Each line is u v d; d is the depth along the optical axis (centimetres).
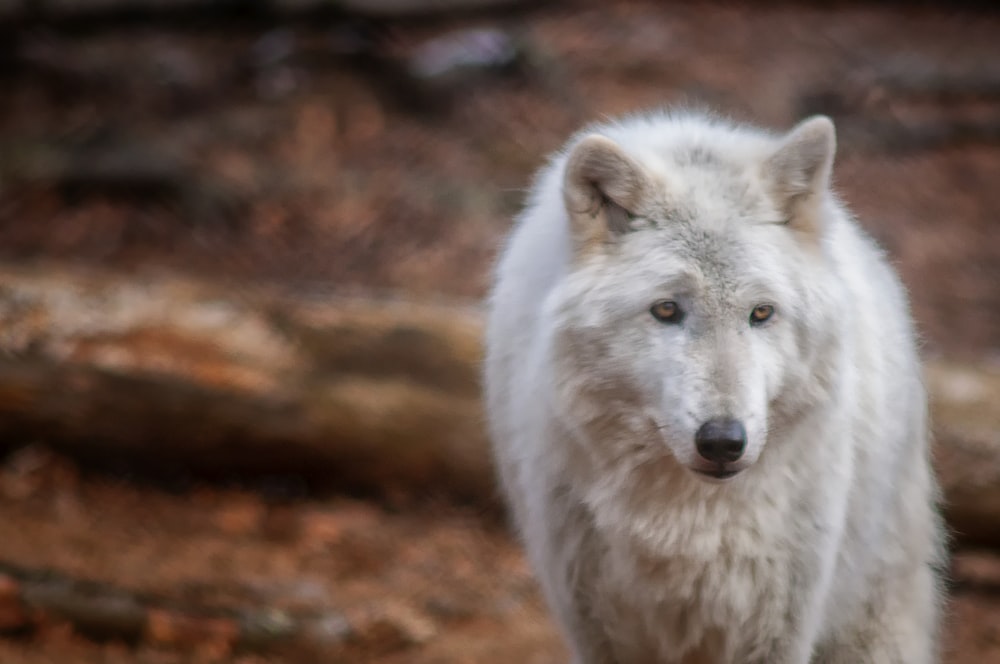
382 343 1201
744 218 609
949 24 2406
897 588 739
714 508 618
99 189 1802
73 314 1205
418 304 1234
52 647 909
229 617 933
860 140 2011
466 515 1230
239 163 1867
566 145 721
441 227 1753
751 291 593
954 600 1097
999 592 1124
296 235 1741
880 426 670
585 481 634
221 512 1212
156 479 1261
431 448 1207
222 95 1992
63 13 1977
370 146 1922
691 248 599
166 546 1121
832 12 2436
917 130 2033
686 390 581
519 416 654
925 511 752
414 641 966
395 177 1856
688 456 579
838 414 625
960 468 1087
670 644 648
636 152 632
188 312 1216
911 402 719
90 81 1975
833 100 2102
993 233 1805
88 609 924
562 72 2083
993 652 1008
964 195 1903
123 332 1202
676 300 596
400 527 1202
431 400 1196
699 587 630
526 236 672
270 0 2042
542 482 649
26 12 1953
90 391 1199
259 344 1205
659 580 632
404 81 2014
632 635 658
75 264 1664
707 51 2228
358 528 1192
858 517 675
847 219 714
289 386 1201
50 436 1233
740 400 573
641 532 621
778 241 610
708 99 2048
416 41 2102
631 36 2247
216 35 2092
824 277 616
